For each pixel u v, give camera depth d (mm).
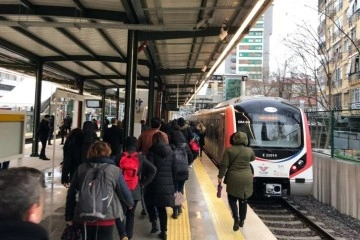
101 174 4059
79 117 16500
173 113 71938
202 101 54969
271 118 11555
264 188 10969
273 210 11352
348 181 11211
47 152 18188
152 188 6027
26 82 36531
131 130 12484
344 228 9617
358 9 31141
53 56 16500
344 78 36094
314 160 13938
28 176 1613
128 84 11477
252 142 11281
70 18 10258
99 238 4102
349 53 30250
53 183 10094
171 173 6133
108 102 48625
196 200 9453
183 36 11992
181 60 18969
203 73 23266
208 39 14047
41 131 15305
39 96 16547
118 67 20359
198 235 6684
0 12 9719
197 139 18391
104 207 3951
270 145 11250
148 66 19156
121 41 13461
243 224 7238
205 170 14891
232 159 6898
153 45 15219
